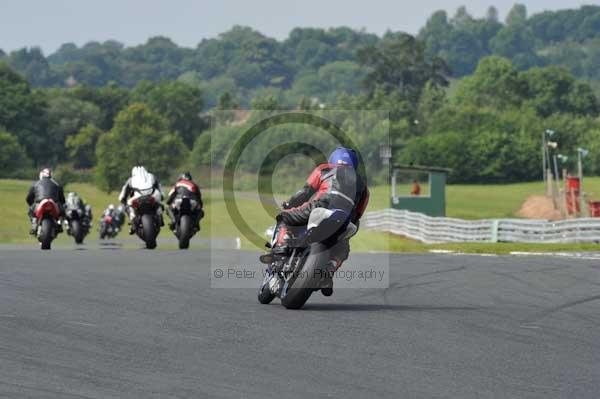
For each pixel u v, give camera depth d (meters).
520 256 73.19
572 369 29.23
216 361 29.38
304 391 25.83
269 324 36.41
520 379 27.75
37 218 76.94
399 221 145.50
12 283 46.62
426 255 73.75
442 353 31.44
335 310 40.72
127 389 25.61
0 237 195.88
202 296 43.94
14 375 26.86
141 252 71.19
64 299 41.50
